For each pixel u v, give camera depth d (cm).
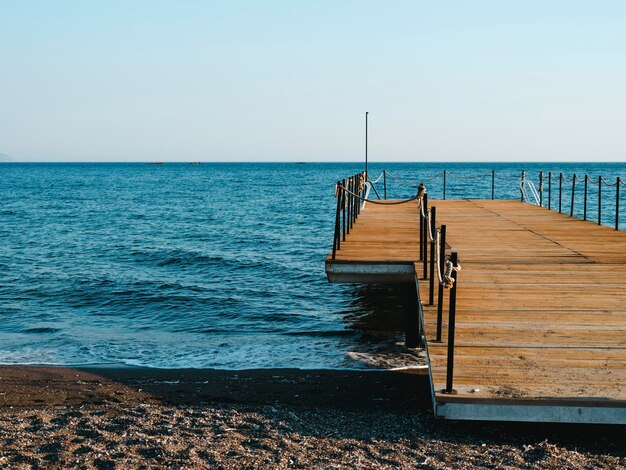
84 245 2906
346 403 919
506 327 827
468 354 738
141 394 973
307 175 13562
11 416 848
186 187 8775
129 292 1836
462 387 651
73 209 5131
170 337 1377
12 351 1274
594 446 657
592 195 5834
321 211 4684
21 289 1894
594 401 616
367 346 1288
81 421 795
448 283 657
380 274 1194
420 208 1195
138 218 4309
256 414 824
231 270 2217
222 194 7056
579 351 745
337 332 1404
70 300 1758
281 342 1323
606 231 1584
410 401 923
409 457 644
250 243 2925
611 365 703
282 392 980
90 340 1353
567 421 620
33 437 734
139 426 771
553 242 1409
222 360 1194
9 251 2727
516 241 1423
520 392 638
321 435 729
